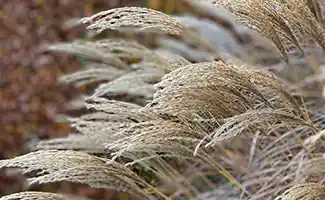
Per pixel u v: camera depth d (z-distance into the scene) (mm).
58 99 5191
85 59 4938
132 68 3268
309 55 3207
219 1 2199
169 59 2900
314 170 2336
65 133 4973
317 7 2516
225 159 3035
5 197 2377
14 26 5805
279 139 2680
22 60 5562
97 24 2250
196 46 4695
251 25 2201
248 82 2082
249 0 2135
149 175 2848
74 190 4578
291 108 2287
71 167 2293
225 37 4324
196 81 2016
